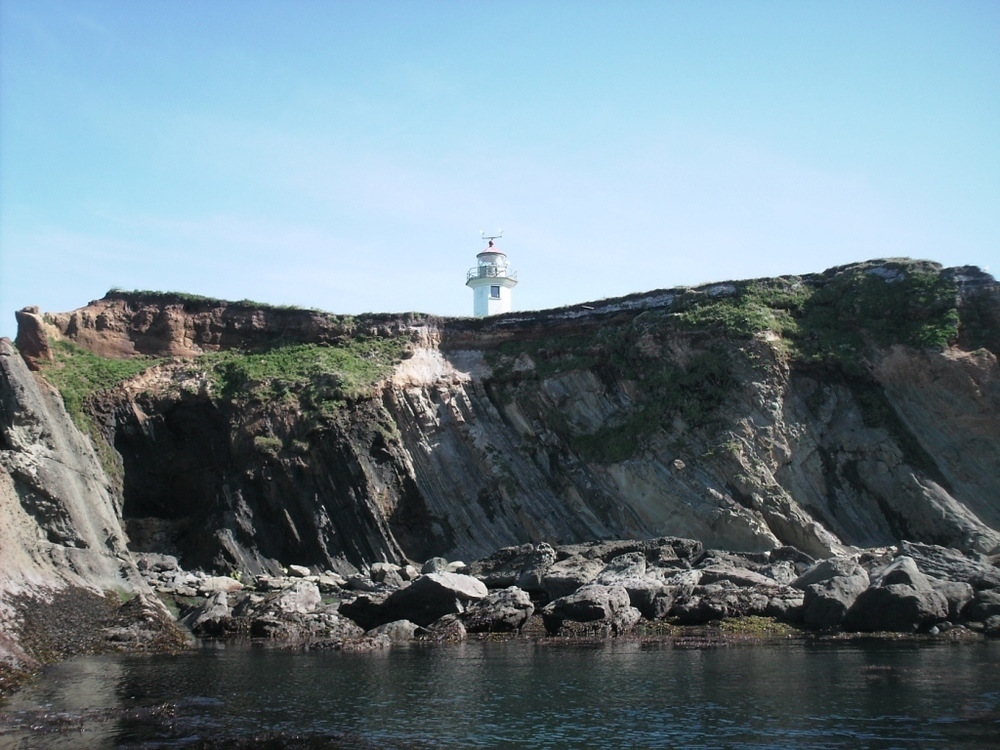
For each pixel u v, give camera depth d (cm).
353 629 3997
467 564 5238
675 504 5347
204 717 2308
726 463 5334
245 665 3111
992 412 5456
